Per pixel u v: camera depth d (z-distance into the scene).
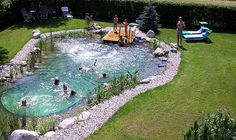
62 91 24.89
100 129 19.66
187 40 34.44
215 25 38.72
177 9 39.06
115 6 40.91
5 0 37.59
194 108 22.02
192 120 20.66
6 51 31.70
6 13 38.62
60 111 22.33
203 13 38.56
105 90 24.14
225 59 30.17
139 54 31.88
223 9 37.84
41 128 19.88
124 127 19.86
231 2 39.47
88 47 33.34
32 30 36.97
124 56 31.44
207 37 34.75
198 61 29.69
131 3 40.31
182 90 24.39
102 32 37.12
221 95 23.78
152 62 30.08
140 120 20.59
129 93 23.95
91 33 36.66
